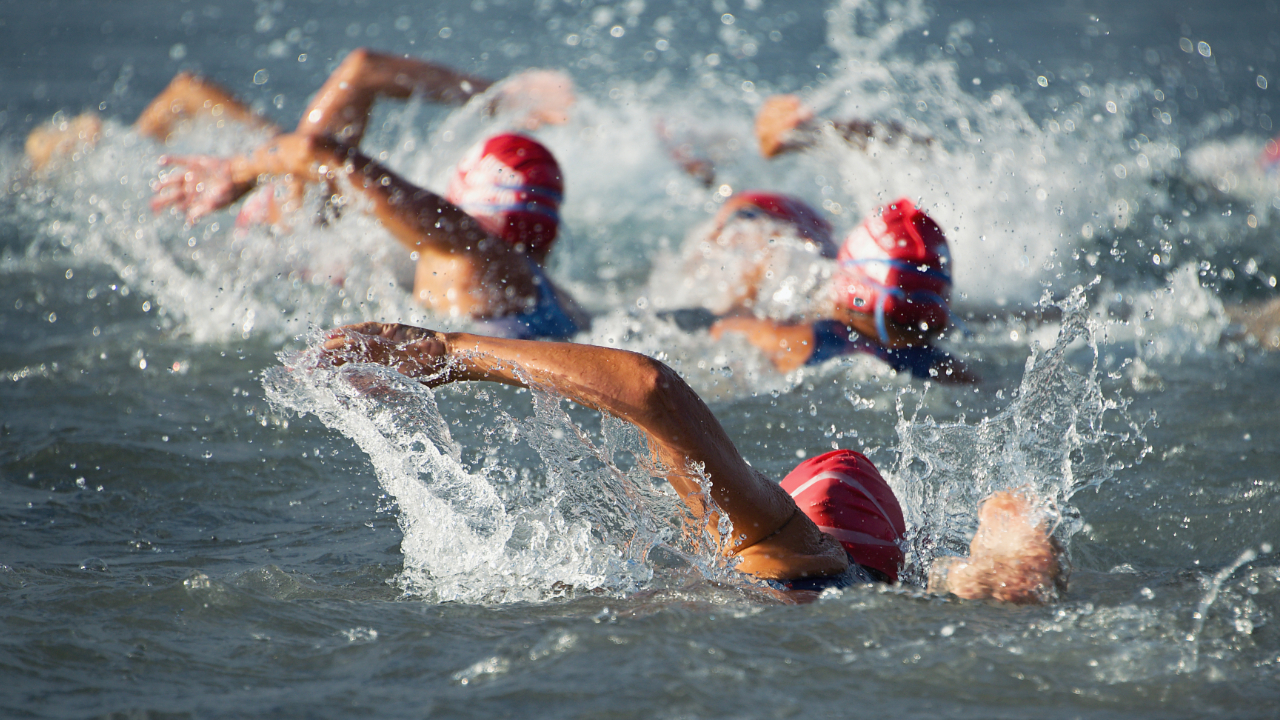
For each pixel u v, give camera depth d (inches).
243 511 394.0
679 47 1807.3
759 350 585.0
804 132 866.8
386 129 1284.4
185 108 916.6
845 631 268.7
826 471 356.5
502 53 1702.8
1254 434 475.8
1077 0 2541.8
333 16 2096.5
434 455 334.6
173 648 261.1
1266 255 850.1
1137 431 481.7
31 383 534.6
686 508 319.0
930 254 558.6
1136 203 956.0
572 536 333.4
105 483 414.3
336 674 247.6
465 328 609.6
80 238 804.6
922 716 227.9
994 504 335.6
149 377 549.0
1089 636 267.7
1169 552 367.2
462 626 276.5
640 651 255.0
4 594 298.4
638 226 1007.0
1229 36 2049.7
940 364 575.5
